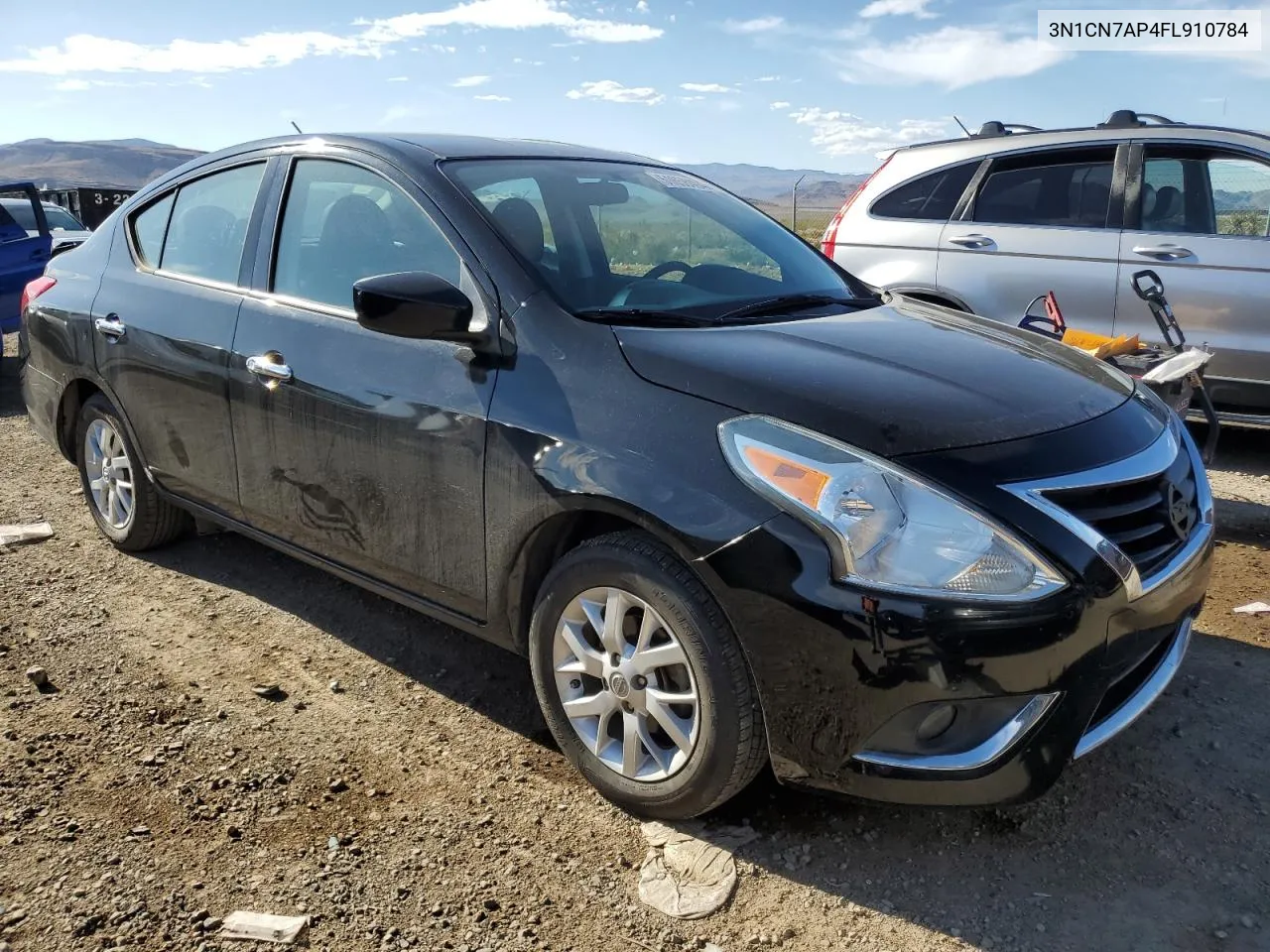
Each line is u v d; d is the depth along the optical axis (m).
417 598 3.19
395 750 3.02
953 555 2.22
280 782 2.83
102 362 4.19
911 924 2.34
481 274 2.96
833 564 2.26
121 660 3.53
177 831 2.60
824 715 2.31
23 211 11.95
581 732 2.77
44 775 2.82
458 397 2.88
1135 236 6.07
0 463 6.04
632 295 3.08
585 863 2.53
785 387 2.49
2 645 3.62
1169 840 2.64
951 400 2.52
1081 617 2.26
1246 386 5.87
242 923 2.27
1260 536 4.88
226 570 4.36
